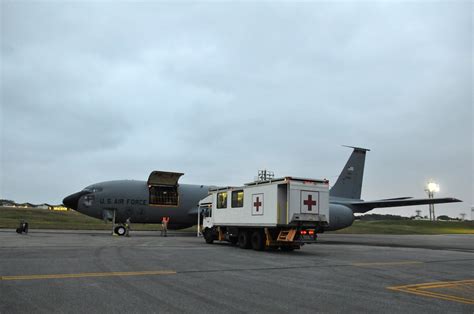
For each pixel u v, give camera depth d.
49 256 16.88
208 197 30.31
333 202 37.81
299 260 18.34
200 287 10.53
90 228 49.44
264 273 13.53
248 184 24.61
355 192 42.16
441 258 21.44
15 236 30.31
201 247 24.56
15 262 14.74
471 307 8.80
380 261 18.94
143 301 8.70
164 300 8.84
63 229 46.66
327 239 44.56
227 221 26.48
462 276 14.11
